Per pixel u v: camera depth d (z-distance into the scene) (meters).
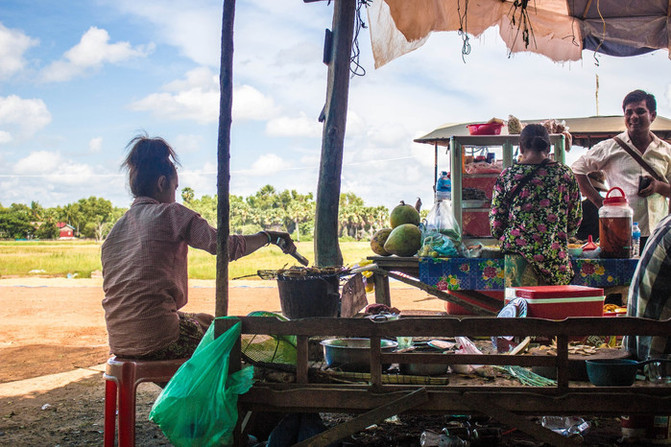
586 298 3.07
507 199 3.95
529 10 5.42
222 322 2.53
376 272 4.36
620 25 5.47
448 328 2.44
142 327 2.82
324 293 3.10
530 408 2.43
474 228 5.09
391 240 4.48
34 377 5.37
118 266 2.91
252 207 113.19
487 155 5.26
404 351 2.94
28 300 12.45
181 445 2.41
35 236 140.75
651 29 5.44
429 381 2.56
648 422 3.03
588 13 5.46
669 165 5.05
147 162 3.10
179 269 2.98
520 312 3.00
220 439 2.40
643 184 4.57
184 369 2.47
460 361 2.47
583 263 4.14
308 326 2.50
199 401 2.41
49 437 3.63
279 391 2.51
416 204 5.16
